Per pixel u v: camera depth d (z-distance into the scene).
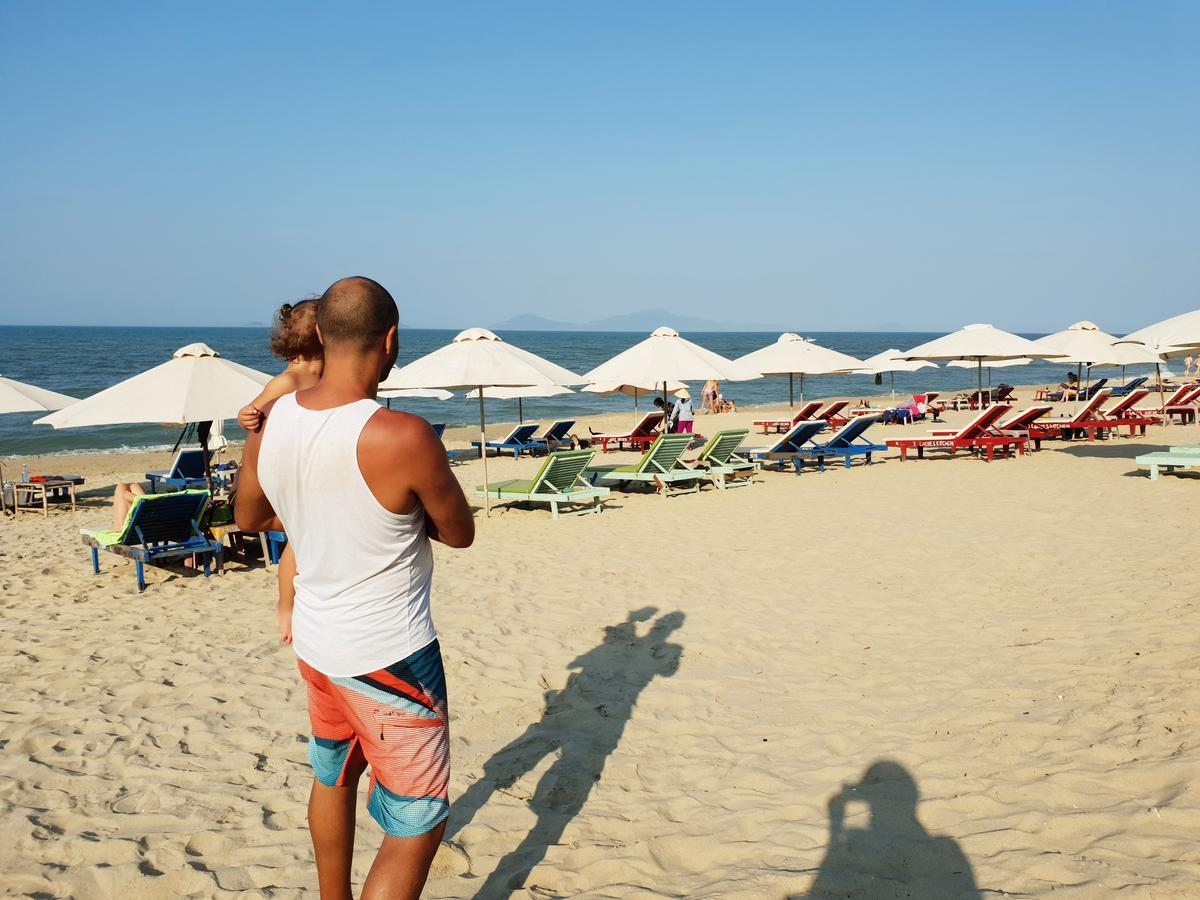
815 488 12.23
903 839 2.95
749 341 190.12
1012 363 20.36
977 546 7.71
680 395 18.88
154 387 8.37
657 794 3.43
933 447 15.23
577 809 3.33
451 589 6.95
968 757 3.53
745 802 3.32
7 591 7.55
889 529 8.77
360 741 2.12
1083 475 12.09
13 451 22.92
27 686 4.93
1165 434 18.52
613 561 7.85
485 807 3.36
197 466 13.95
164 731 4.21
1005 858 2.76
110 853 3.05
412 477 1.92
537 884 2.82
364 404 1.96
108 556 9.18
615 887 2.77
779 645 5.22
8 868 2.96
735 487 12.75
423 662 2.06
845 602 6.11
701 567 7.45
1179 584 5.88
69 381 45.78
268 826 3.24
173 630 6.10
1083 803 3.05
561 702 4.45
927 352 16.14
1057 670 4.43
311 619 2.05
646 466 12.38
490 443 19.14
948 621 5.50
